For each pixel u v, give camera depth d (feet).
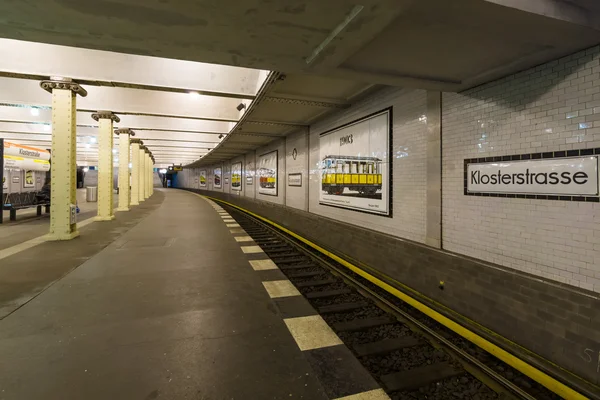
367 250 20.35
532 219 10.65
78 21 7.89
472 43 9.44
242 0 6.93
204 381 7.51
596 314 8.57
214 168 102.68
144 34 8.68
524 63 10.35
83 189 117.50
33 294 12.82
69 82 22.97
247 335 9.86
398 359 10.59
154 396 6.92
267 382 7.57
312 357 8.76
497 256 11.94
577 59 9.30
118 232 28.02
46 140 61.41
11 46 21.49
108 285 14.06
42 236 24.26
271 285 14.58
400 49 10.10
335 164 26.02
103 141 34.37
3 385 7.13
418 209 16.42
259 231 35.19
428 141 15.39
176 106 33.45
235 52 10.00
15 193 34.96
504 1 6.85
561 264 9.78
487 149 12.34
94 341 9.21
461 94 13.56
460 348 10.94
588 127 9.03
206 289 13.87
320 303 15.42
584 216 9.14
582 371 8.84
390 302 14.79
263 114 27.14
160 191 134.51
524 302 10.57
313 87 19.75
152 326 10.26
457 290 13.35
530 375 9.51
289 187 38.45
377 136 20.01
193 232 28.91
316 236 28.73
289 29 8.38
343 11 7.46
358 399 7.14
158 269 16.72
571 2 7.51
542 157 10.29
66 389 7.06
